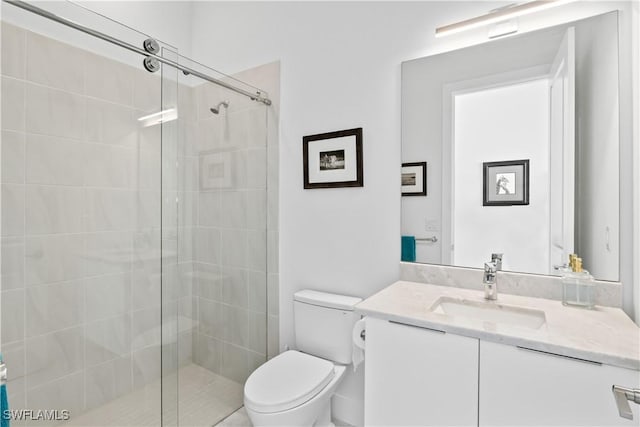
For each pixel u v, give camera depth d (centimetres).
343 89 189
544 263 141
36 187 159
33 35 154
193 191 200
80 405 174
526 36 142
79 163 174
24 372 156
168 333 187
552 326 106
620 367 85
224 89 208
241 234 218
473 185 155
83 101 174
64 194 169
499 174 149
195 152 199
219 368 213
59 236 167
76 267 174
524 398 98
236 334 219
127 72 183
